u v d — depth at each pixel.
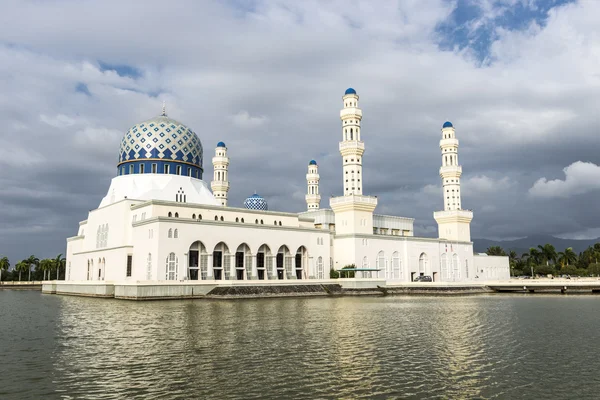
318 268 108.25
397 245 123.56
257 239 98.00
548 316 54.00
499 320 49.97
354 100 121.69
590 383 24.61
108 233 102.38
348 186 118.94
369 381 24.75
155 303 70.62
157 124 110.12
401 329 42.41
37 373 26.25
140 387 23.56
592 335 39.72
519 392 23.14
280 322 46.69
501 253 198.00
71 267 121.62
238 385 23.86
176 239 86.19
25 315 54.62
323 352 31.64
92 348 33.12
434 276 131.12
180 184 106.44
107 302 73.75
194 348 32.88
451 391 23.22
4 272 189.50
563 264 177.25
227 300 77.88
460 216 139.38
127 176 106.56
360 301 78.19
